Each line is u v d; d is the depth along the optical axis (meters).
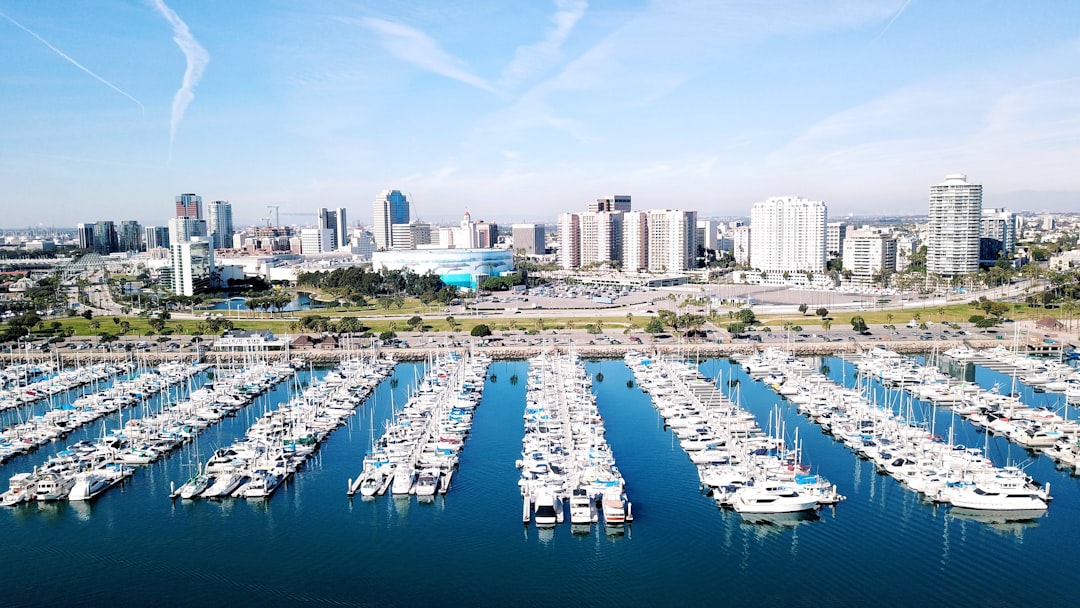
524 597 159.62
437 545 181.75
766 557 174.25
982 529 186.88
